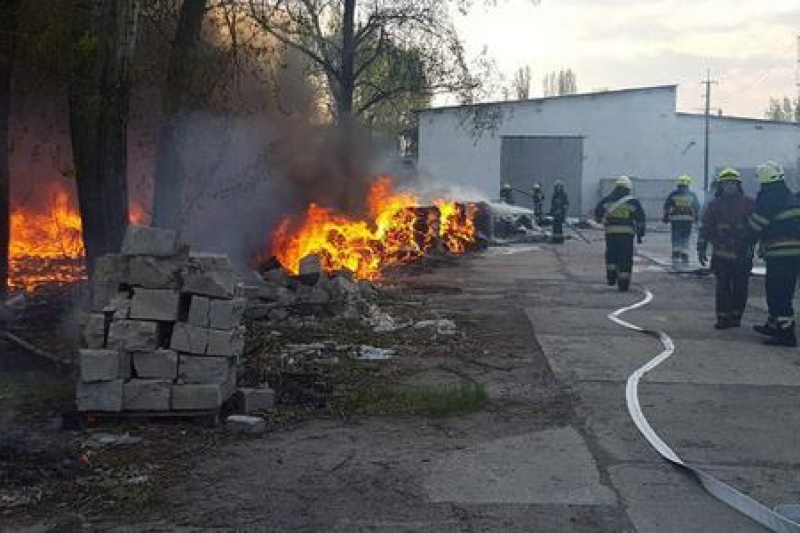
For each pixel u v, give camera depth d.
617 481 4.86
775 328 8.98
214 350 5.78
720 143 43.56
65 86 8.27
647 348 8.75
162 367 5.75
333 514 4.37
